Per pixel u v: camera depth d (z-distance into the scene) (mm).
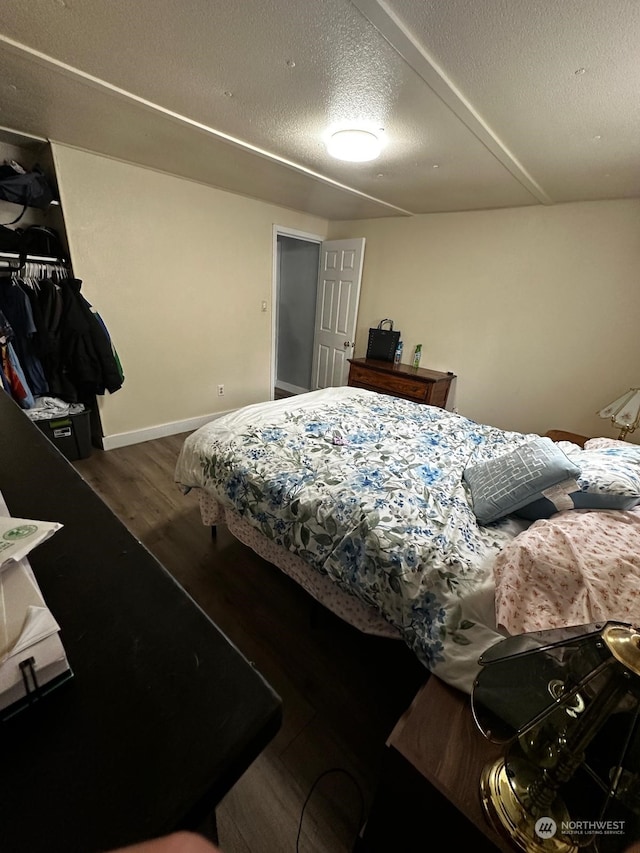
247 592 1713
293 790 1040
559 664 623
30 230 2357
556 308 2814
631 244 2441
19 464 655
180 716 304
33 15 1090
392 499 1329
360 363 3684
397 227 3586
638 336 2512
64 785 266
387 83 1348
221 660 346
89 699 311
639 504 1240
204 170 2592
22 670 291
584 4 929
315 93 1465
